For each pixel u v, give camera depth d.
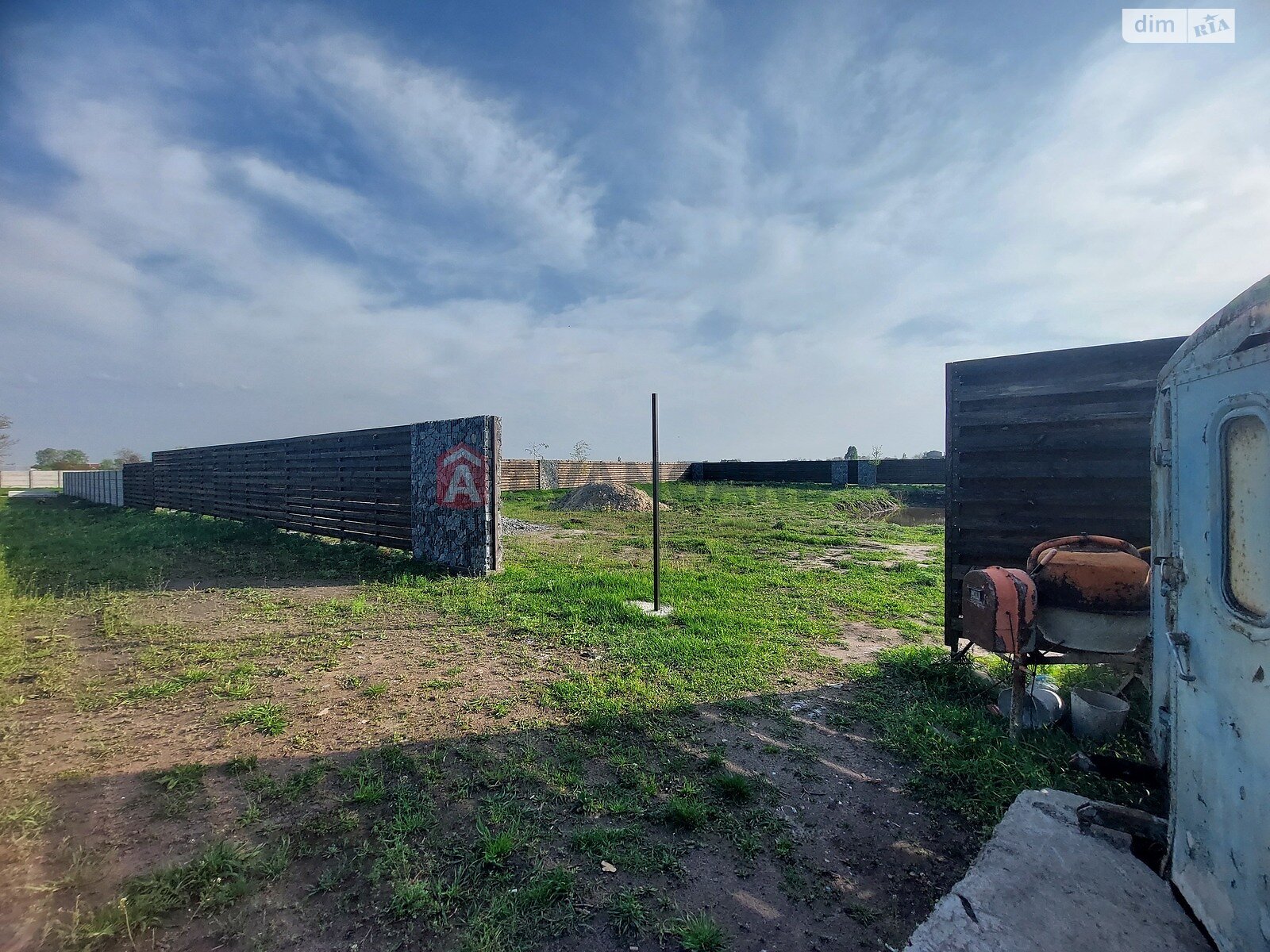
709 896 2.36
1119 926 1.98
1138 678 3.97
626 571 8.98
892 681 4.66
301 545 11.73
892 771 3.35
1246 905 1.65
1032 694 3.98
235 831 2.69
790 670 4.90
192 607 6.92
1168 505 2.27
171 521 16.67
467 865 2.48
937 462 29.91
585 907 2.27
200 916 2.18
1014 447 4.56
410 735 3.66
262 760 3.35
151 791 3.02
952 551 4.86
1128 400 4.07
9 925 2.10
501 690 4.40
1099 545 3.75
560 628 5.95
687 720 3.95
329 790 3.04
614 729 3.78
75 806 2.88
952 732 3.76
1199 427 1.95
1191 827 1.99
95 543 12.08
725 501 24.16
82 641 5.62
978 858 2.38
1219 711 1.82
